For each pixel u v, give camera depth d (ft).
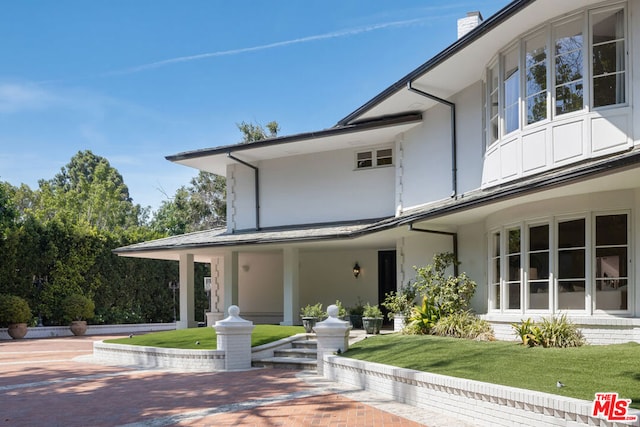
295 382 41.55
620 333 36.50
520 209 43.42
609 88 37.42
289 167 75.56
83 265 97.86
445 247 56.85
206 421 29.40
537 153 40.86
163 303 110.63
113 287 102.53
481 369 30.83
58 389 40.63
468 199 43.62
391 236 61.26
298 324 69.36
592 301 38.34
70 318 92.84
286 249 69.31
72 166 277.44
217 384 41.34
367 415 29.58
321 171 73.05
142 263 107.34
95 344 60.08
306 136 66.23
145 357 53.98
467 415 27.66
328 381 41.91
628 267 37.29
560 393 24.14
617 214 37.99
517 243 44.21
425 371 32.60
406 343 42.75
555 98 39.88
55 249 93.71
